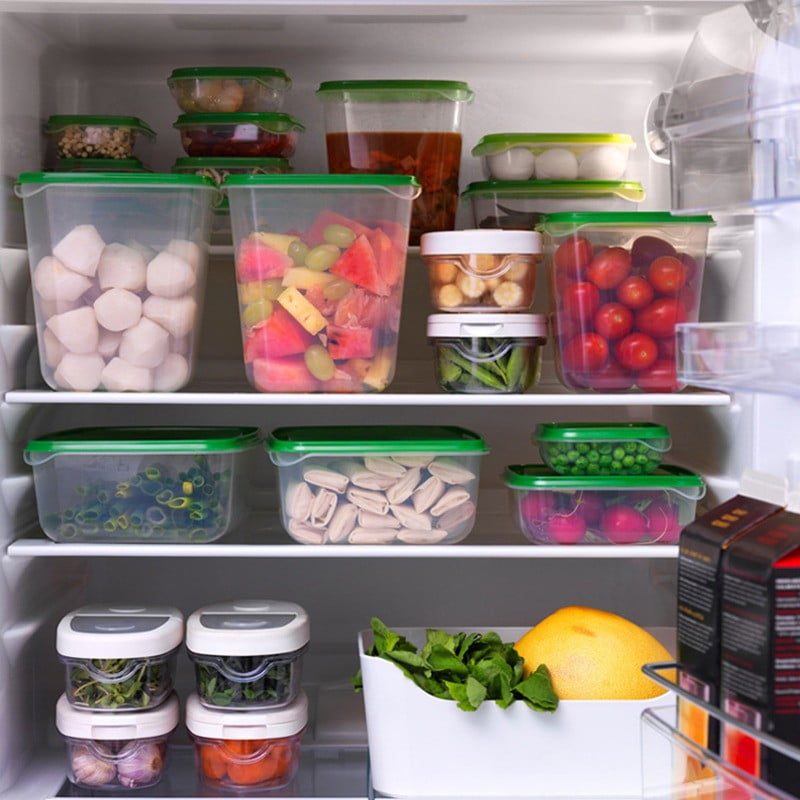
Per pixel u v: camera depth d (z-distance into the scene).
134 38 1.69
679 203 1.24
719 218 1.69
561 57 1.81
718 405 1.67
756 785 0.94
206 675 1.56
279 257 1.55
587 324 1.59
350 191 1.55
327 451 1.57
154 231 1.55
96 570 1.95
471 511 1.62
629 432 1.60
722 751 1.05
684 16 1.53
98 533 1.60
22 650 1.63
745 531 1.06
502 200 1.74
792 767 1.00
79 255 1.54
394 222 1.57
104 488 1.59
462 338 1.61
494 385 1.61
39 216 1.54
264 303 1.56
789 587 0.99
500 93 1.91
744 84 1.20
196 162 1.71
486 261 1.60
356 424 1.97
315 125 1.90
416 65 1.87
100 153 1.73
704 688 1.08
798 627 0.99
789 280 1.51
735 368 1.10
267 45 1.74
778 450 1.52
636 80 1.91
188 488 1.59
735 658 1.04
